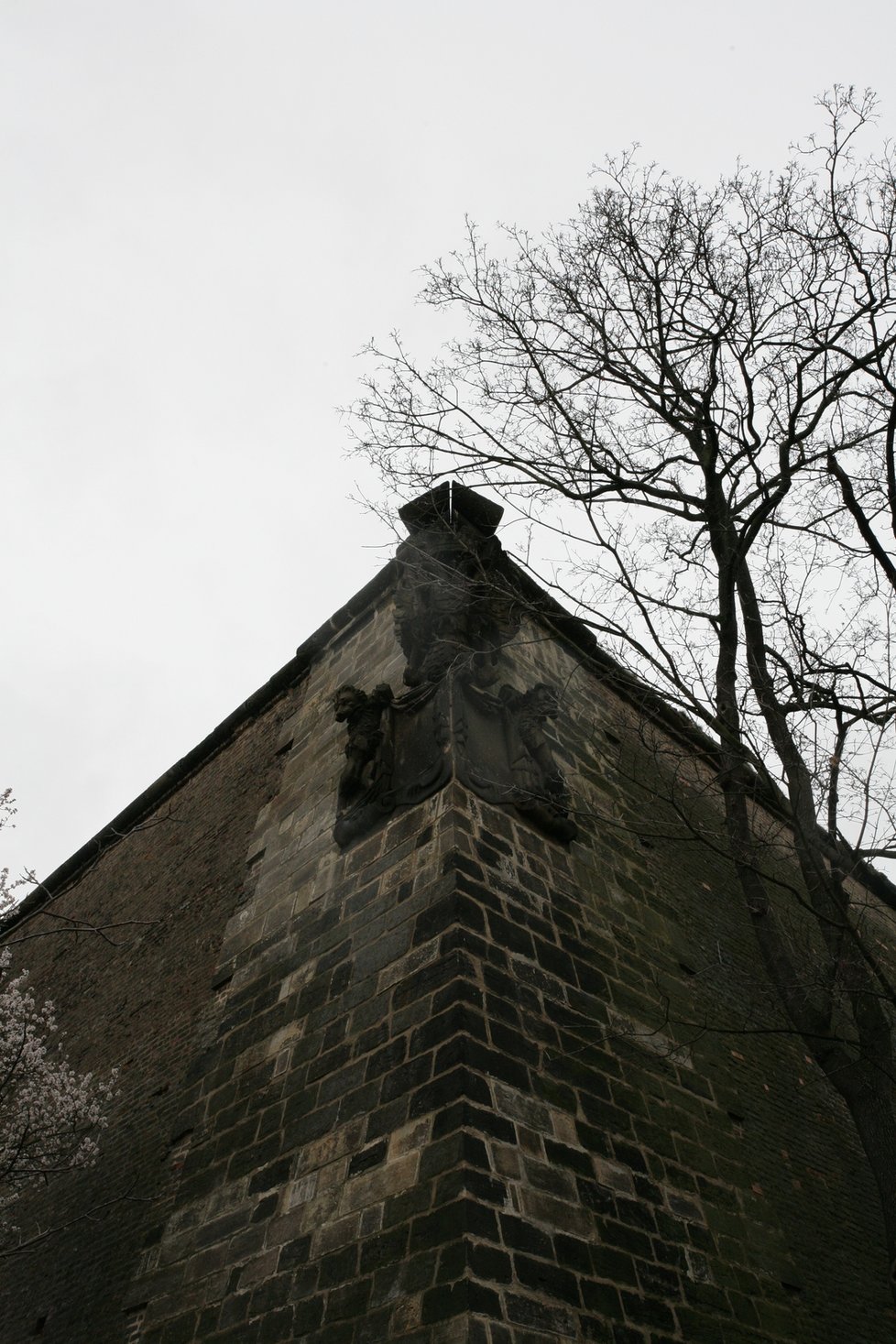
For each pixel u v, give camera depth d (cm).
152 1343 806
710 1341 752
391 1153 729
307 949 1008
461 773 980
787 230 949
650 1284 739
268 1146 855
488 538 1237
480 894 884
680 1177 861
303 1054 900
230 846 1406
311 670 1517
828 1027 749
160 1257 880
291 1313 705
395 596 1203
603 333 994
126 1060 1285
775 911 1430
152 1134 1114
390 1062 795
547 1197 708
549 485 934
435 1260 636
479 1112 711
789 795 804
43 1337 1045
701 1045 1049
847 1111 1274
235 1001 1062
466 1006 777
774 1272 890
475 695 1081
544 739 1093
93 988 1557
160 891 1552
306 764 1313
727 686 858
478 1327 591
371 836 1030
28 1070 1300
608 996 950
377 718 1114
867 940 1647
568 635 1413
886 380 832
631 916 1097
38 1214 1261
